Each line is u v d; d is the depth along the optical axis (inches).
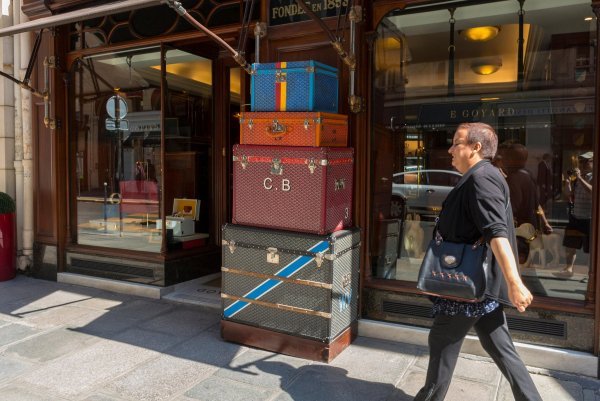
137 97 219.6
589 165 143.1
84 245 234.7
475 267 100.8
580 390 131.0
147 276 215.9
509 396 128.7
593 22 143.1
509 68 155.6
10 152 251.9
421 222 166.6
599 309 137.4
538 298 146.6
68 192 238.2
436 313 110.6
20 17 241.9
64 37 234.7
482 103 159.3
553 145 148.9
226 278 162.2
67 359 151.4
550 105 149.5
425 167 166.1
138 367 145.8
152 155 216.5
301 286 149.3
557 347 143.7
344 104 167.2
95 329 175.6
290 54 176.1
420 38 165.0
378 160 170.2
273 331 155.2
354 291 161.9
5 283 233.9
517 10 153.3
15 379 138.8
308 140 145.7
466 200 103.4
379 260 171.2
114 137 226.1
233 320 162.4
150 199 217.2
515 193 153.7
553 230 147.9
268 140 152.2
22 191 249.8
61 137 235.5
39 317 187.6
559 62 148.2
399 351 155.3
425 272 104.8
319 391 131.5
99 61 229.1
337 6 166.6
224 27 194.2
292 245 149.6
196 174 233.5
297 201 148.7
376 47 168.6
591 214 140.6
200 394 130.2
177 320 184.9
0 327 177.3
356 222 165.8
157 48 213.2
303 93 147.7
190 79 227.1
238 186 158.6
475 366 145.2
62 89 235.3
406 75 167.6
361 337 165.6
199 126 233.8
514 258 99.3
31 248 246.4
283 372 142.3
